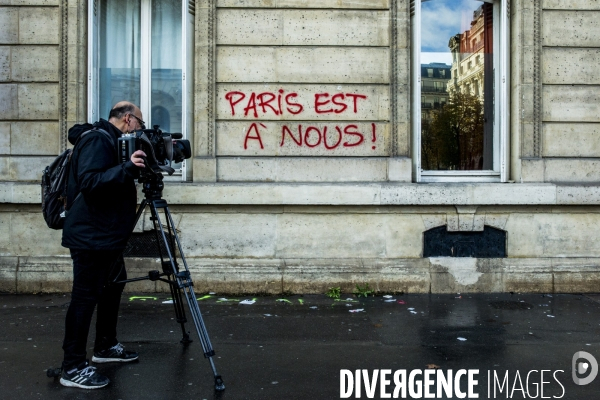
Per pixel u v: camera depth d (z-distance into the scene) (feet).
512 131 22.25
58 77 21.43
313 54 21.44
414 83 22.04
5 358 14.10
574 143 21.75
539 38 21.62
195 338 15.79
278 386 12.39
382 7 21.48
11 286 21.07
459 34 22.81
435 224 21.25
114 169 11.88
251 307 19.24
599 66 21.79
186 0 21.62
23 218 21.30
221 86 21.45
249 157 21.48
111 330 13.74
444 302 19.88
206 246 21.18
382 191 20.88
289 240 21.24
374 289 20.95
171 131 22.84
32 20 21.40
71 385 12.17
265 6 21.36
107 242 12.35
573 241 21.49
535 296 20.74
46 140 21.45
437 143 22.79
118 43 22.85
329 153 21.47
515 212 21.38
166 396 11.81
